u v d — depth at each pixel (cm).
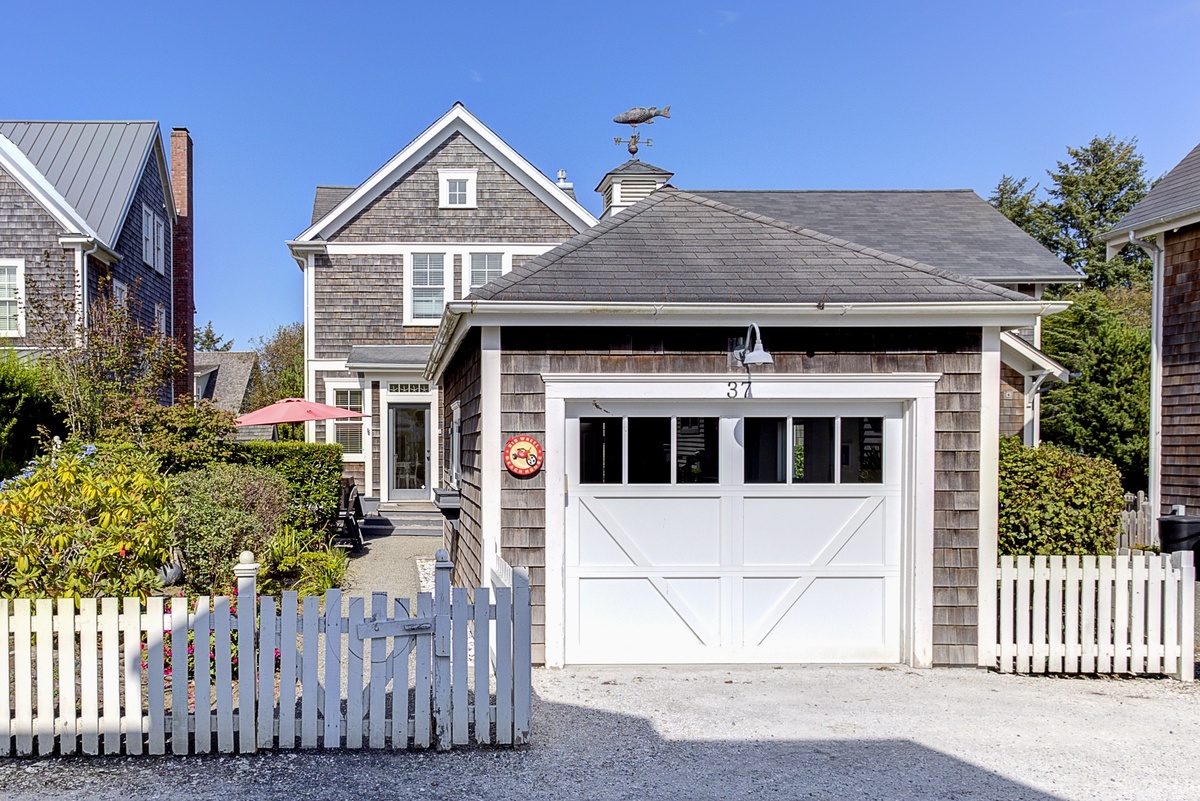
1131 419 1878
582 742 503
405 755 474
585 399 688
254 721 475
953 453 693
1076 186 4072
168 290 2241
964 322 682
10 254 1670
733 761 478
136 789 427
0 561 569
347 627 477
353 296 1878
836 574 704
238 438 2544
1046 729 538
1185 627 654
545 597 681
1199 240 1291
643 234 793
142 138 1995
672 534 699
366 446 1794
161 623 465
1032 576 673
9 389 1246
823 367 691
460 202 1903
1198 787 450
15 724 464
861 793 438
